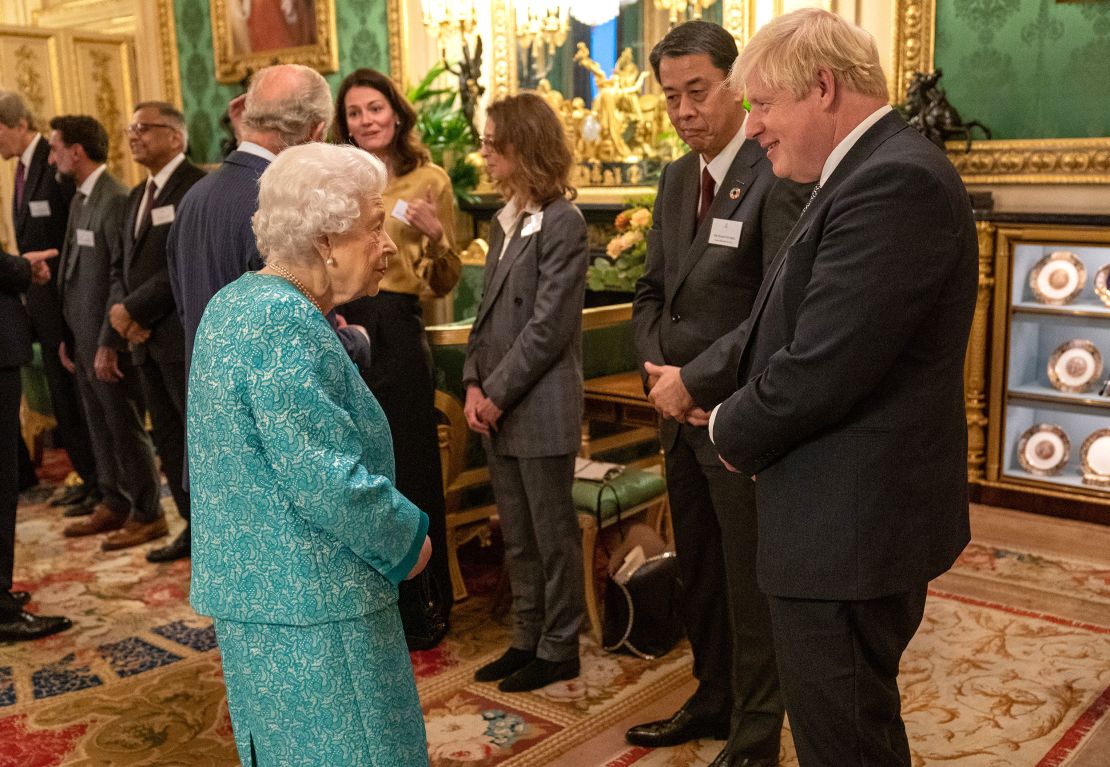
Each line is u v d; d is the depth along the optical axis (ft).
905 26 17.02
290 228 5.78
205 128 27.02
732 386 7.45
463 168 21.43
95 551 15.79
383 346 11.51
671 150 19.08
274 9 24.79
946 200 5.54
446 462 12.98
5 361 12.19
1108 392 15.80
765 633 8.34
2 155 17.87
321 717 5.74
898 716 6.33
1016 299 16.30
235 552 5.69
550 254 10.14
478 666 11.41
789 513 6.02
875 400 5.80
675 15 18.78
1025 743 9.42
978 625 12.07
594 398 13.44
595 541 11.87
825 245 5.70
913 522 5.85
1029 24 16.11
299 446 5.42
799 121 5.94
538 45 20.74
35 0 30.73
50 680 11.38
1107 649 11.36
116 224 15.76
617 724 10.02
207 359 5.65
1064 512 15.93
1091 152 15.69
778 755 8.68
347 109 11.28
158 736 10.09
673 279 8.77
